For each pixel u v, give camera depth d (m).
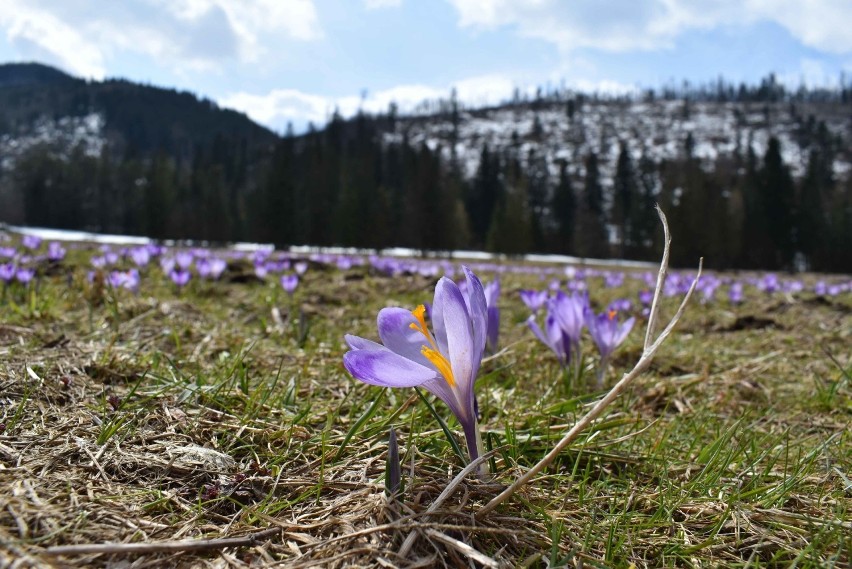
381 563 0.21
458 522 0.23
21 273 0.69
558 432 0.35
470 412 0.24
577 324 0.48
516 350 0.66
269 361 0.49
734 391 0.53
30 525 0.21
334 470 0.28
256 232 10.67
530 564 0.22
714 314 1.20
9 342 0.43
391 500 0.23
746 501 0.29
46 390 0.33
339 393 0.41
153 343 0.50
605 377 0.56
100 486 0.24
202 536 0.22
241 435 0.31
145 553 0.21
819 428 0.43
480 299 0.23
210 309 0.81
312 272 1.82
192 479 0.26
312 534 0.23
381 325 0.24
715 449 0.34
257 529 0.23
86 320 0.57
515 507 0.26
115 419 0.30
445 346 0.24
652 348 0.21
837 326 1.01
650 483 0.31
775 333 0.92
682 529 0.26
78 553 0.19
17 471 0.24
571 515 0.26
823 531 0.25
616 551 0.24
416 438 0.32
